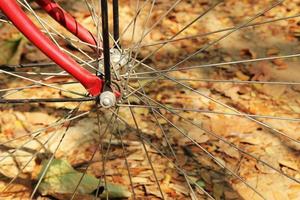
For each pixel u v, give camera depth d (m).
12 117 1.25
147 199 1.10
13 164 1.15
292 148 1.20
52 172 1.11
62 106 1.28
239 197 1.10
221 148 1.20
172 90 1.33
